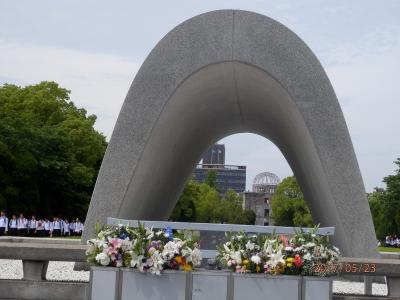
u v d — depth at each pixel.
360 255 8.31
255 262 5.24
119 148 8.77
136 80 8.81
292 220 61.41
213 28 8.81
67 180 30.14
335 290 8.48
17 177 26.61
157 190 10.99
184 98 9.36
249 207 92.44
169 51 8.82
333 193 8.45
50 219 30.06
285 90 8.71
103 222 8.70
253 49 8.73
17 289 6.23
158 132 9.10
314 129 8.54
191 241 5.50
